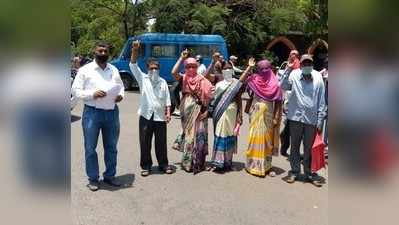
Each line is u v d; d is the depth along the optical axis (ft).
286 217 16.92
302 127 20.88
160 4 76.02
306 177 21.58
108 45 19.20
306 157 21.26
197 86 22.80
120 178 21.57
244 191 19.98
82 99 18.71
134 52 21.81
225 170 23.31
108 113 19.53
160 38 65.26
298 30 84.23
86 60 46.11
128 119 40.32
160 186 20.43
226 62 25.02
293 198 19.15
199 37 65.21
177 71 23.08
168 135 32.73
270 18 81.05
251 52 83.97
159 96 22.04
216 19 75.20
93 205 17.69
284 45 85.97
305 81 20.54
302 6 80.79
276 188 20.51
